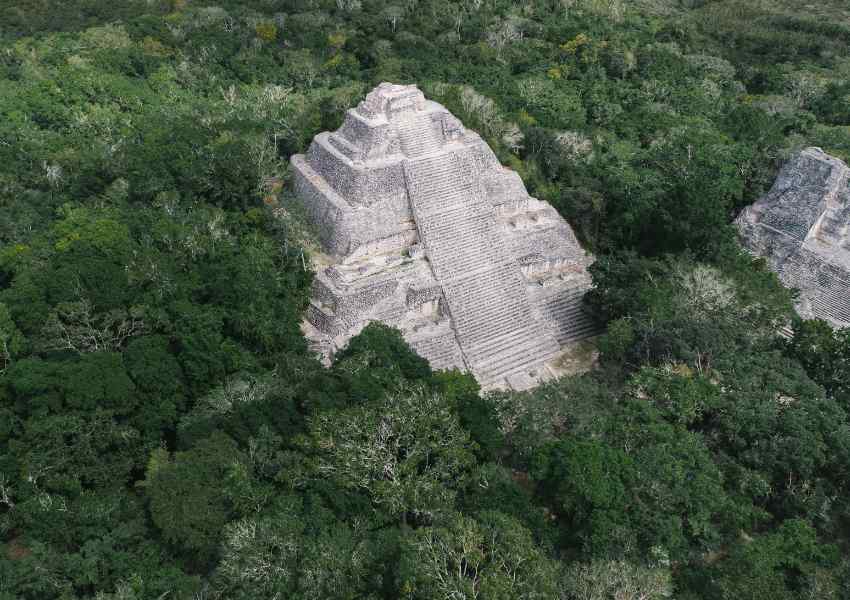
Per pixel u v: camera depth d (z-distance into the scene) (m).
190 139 54.81
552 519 33.88
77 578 29.95
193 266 44.34
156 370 37.19
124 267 43.50
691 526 32.34
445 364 44.41
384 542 30.09
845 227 53.69
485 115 59.56
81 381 35.72
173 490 31.48
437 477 32.44
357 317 44.34
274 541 28.88
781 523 34.38
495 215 51.16
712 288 43.28
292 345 41.53
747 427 36.12
